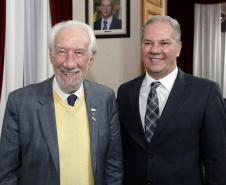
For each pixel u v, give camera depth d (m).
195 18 4.99
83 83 1.41
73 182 1.21
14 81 2.04
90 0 3.21
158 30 1.38
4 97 2.02
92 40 1.29
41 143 1.18
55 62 1.23
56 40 1.22
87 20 3.22
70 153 1.22
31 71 2.36
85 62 1.25
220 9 5.20
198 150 1.39
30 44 2.34
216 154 1.31
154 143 1.38
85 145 1.26
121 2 3.21
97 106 1.34
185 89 1.41
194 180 1.36
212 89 1.37
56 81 1.32
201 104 1.35
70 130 1.25
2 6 1.91
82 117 1.30
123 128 1.58
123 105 1.58
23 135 1.19
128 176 1.50
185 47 4.86
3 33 1.92
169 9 4.50
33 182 1.17
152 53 1.39
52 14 2.39
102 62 3.29
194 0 4.73
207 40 5.21
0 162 1.20
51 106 1.25
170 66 1.43
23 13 2.14
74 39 1.21
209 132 1.33
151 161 1.38
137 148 1.46
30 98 1.25
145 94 1.50
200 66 5.21
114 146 1.43
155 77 1.46
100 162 1.29
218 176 1.31
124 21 3.23
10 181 1.21
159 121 1.37
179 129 1.36
